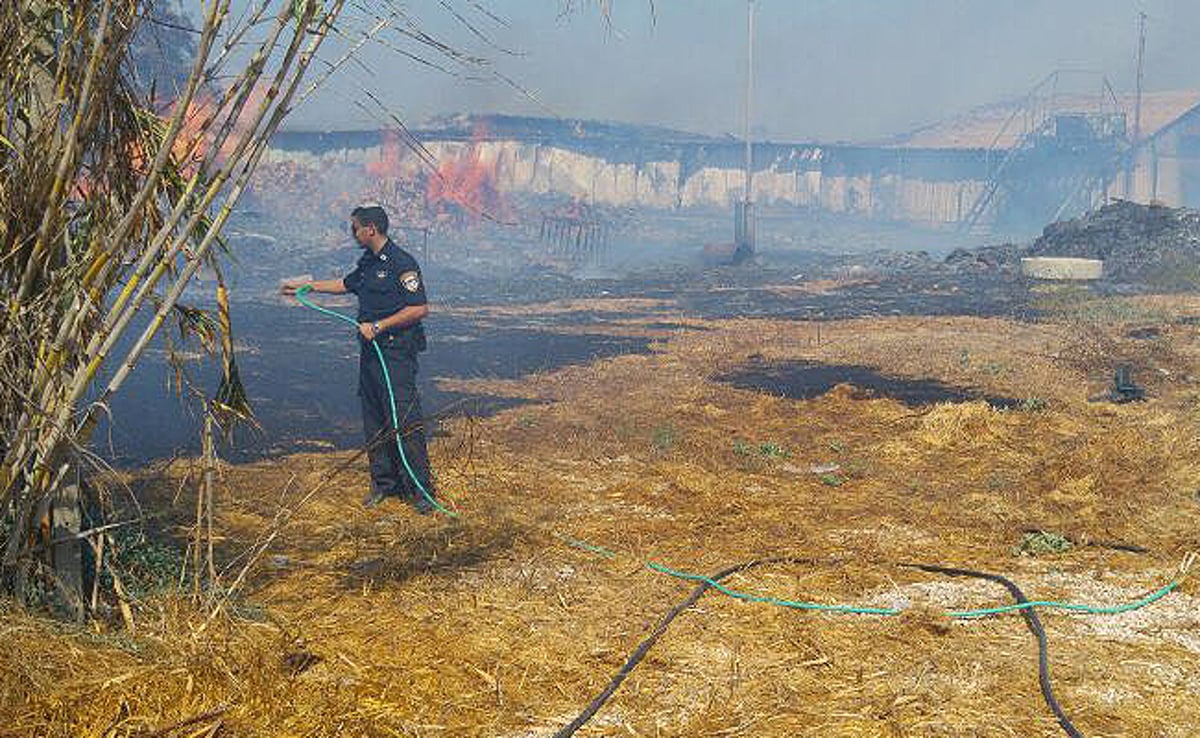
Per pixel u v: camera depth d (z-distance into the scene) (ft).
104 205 14.40
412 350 23.63
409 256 23.86
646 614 17.67
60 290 14.10
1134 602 18.74
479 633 16.62
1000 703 14.71
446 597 18.08
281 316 63.87
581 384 42.60
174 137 13.38
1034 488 26.68
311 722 13.39
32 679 13.19
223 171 13.79
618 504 24.56
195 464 26.37
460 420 33.99
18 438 13.96
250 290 79.20
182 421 32.76
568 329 61.82
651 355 51.16
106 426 31.53
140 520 17.48
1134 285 90.07
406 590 18.33
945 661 16.07
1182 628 17.62
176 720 13.19
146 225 14.88
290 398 38.11
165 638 14.87
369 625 16.72
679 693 14.87
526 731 13.70
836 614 17.95
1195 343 54.13
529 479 26.55
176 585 16.39
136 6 13.74
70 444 14.34
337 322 61.98
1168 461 28.22
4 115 13.89
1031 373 45.03
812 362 48.55
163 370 42.06
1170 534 22.75
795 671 15.65
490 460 28.43
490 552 20.66
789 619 17.65
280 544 20.54
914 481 27.43
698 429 33.45
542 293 85.25
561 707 14.37
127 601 15.66
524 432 32.45
